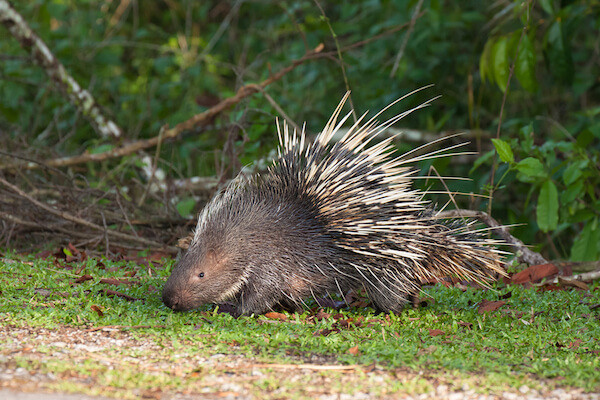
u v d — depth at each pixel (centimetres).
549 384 518
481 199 1346
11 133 1536
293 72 1723
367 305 827
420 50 1627
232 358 564
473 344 642
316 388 496
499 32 1309
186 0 2077
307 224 749
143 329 645
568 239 1416
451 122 1677
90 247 1119
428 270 791
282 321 719
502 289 895
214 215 759
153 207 1257
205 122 1384
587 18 1703
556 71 1306
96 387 472
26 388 455
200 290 723
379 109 1538
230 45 2000
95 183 1265
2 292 756
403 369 547
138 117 1731
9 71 1545
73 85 1400
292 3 1870
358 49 1794
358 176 755
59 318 665
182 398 464
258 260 738
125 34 2008
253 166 1200
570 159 1157
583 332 700
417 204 760
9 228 1123
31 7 1716
